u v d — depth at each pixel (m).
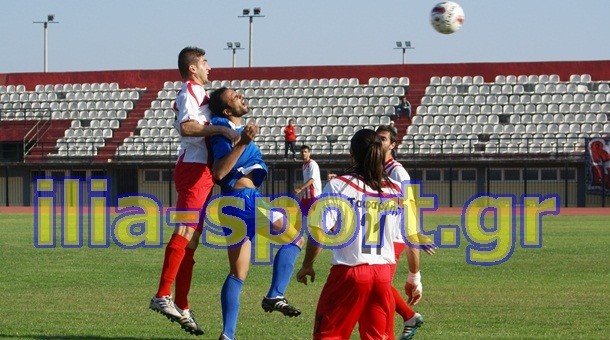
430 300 23.00
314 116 90.12
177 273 18.00
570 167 77.38
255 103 93.56
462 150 82.50
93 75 99.50
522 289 25.16
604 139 75.12
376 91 92.75
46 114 92.81
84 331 18.44
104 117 93.00
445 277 28.03
